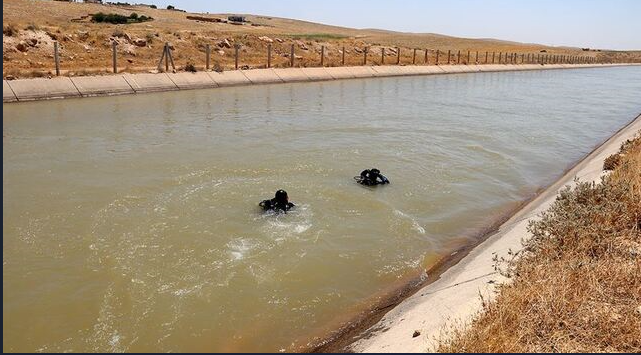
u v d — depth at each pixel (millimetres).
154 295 7645
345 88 37812
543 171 15922
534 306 5531
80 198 11594
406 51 71688
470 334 5020
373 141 18750
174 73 33344
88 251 9000
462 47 108312
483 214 11711
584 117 27812
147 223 10242
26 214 10570
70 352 6301
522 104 32500
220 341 6609
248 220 10547
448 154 17328
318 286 8086
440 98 34000
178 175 13492
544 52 111688
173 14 90375
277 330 6879
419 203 12188
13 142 16859
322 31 139375
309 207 11430
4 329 6723
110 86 28984
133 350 6367
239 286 7969
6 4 59219
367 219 10930
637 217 7926
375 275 8539
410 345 5430
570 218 7453
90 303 7414
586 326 5254
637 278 6098
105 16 60594
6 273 8164
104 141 17344
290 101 29094
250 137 18641
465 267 7914
